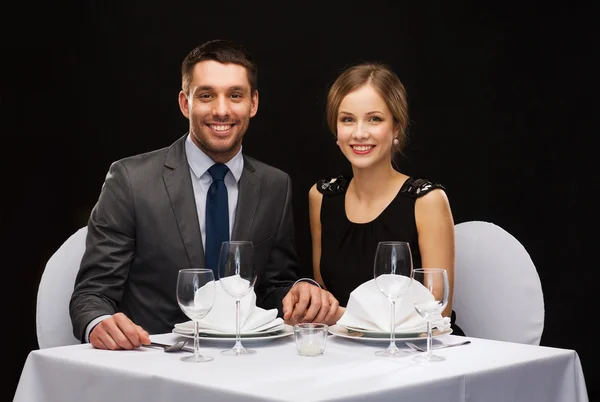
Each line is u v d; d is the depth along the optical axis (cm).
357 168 284
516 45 457
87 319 217
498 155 457
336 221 291
